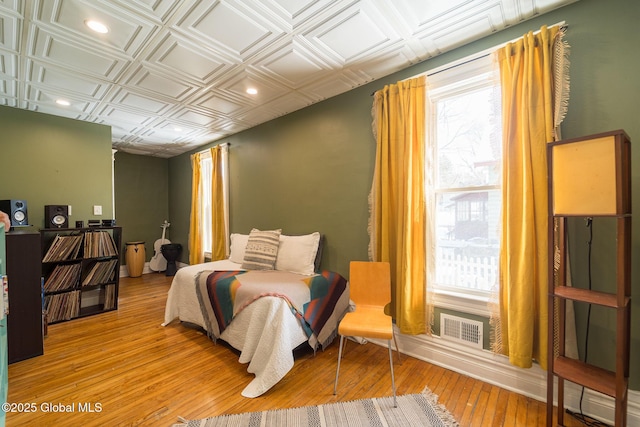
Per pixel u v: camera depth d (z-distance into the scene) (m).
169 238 5.81
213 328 2.46
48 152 3.32
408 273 2.16
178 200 5.57
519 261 1.71
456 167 2.18
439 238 2.27
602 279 1.56
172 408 1.65
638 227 1.47
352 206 2.73
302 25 1.82
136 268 5.09
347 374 2.01
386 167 2.35
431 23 1.82
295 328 2.10
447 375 2.01
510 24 1.84
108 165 3.78
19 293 2.21
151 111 3.28
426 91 2.18
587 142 1.35
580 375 1.41
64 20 1.74
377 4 1.65
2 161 3.03
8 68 2.29
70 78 2.47
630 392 1.47
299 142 3.24
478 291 2.05
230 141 4.23
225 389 1.84
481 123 2.07
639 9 1.48
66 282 3.11
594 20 1.59
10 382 1.91
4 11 1.64
